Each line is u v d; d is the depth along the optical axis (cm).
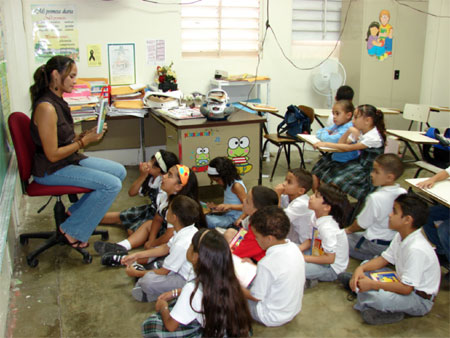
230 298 166
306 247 253
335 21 512
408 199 201
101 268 261
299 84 512
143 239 280
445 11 534
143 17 434
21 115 259
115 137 452
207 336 168
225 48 473
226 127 332
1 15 292
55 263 266
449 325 207
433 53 546
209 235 168
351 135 316
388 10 486
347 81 519
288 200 289
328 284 242
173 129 339
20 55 384
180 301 171
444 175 243
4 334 198
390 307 202
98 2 416
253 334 199
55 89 252
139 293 224
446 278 247
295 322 209
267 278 192
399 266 210
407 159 480
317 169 342
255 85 493
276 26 484
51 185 258
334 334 201
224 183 294
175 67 458
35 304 224
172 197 256
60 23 409
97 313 217
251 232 237
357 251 266
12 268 255
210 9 455
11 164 293
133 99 415
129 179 418
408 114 480
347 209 235
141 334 202
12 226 277
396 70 511
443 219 264
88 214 260
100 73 433
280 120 514
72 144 254
